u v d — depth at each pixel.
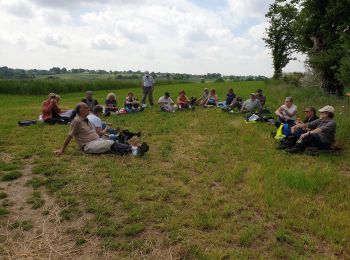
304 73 29.33
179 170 8.06
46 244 4.94
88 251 4.82
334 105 15.25
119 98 27.19
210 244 5.02
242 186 7.18
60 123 13.30
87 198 6.35
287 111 12.58
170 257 4.70
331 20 21.48
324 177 7.57
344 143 10.60
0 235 5.14
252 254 4.79
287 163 8.62
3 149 9.40
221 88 38.56
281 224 5.57
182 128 12.80
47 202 6.16
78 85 39.94
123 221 5.59
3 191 6.59
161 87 43.69
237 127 12.93
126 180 7.20
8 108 20.31
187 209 6.07
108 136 10.13
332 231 5.35
